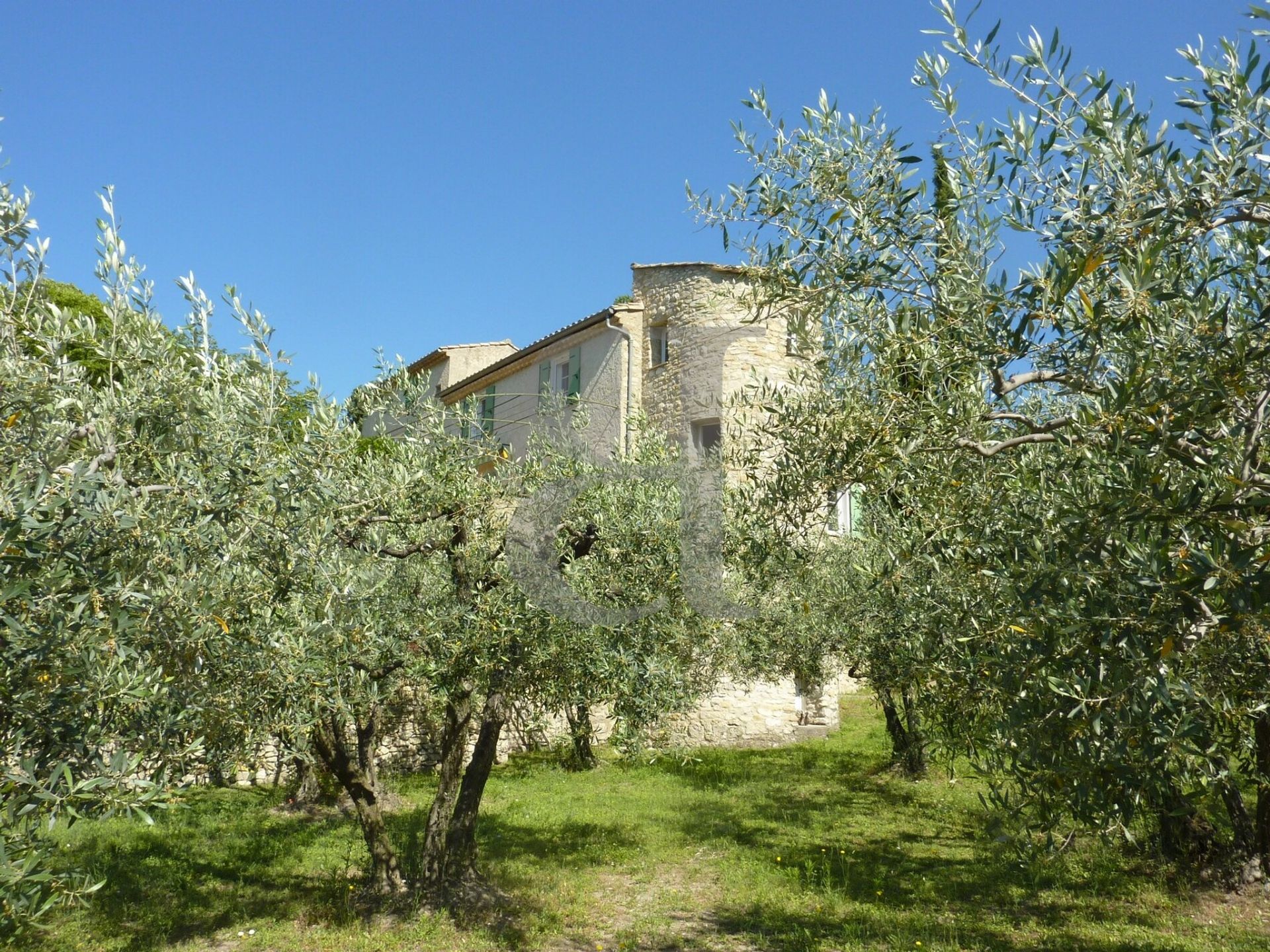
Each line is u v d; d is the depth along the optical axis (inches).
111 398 198.7
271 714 243.8
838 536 389.7
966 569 176.9
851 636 467.5
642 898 365.7
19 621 134.3
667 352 730.8
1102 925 313.6
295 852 423.2
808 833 464.8
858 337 185.5
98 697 140.8
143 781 137.9
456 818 347.9
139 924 322.3
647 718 320.5
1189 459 119.9
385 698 333.4
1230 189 118.1
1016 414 154.4
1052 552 137.3
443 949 300.4
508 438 841.5
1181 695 132.9
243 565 200.7
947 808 507.8
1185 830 355.3
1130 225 123.6
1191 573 118.3
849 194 173.0
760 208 180.2
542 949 303.4
